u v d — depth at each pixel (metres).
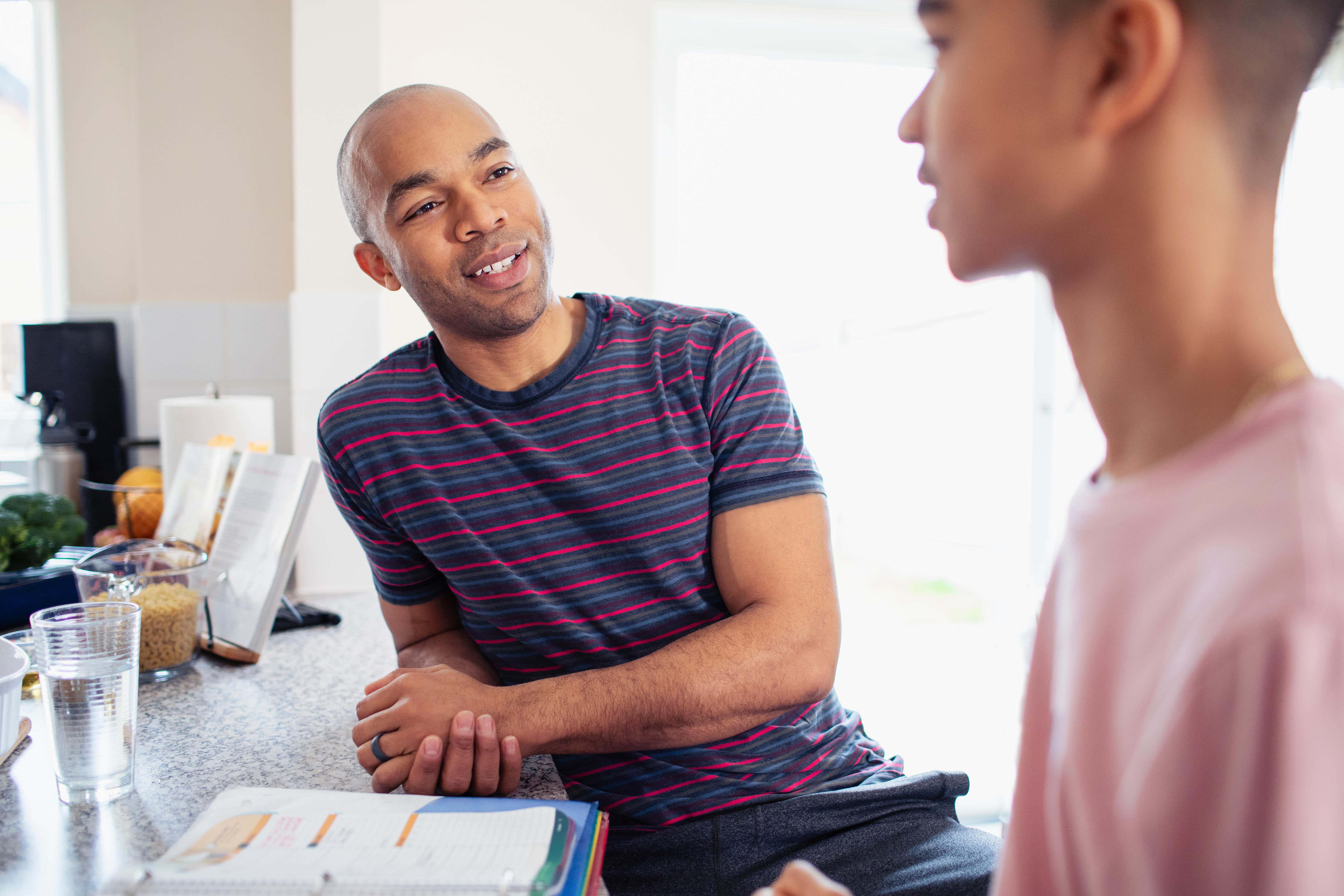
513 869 0.58
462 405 1.04
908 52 2.37
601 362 1.05
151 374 2.06
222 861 0.60
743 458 1.01
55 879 0.63
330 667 1.22
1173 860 0.27
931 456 4.17
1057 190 0.32
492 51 1.98
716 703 0.89
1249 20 0.29
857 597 4.83
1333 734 0.24
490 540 1.03
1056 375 2.33
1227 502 0.29
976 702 2.52
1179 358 0.32
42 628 0.74
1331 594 0.24
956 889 0.89
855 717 1.17
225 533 1.35
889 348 3.88
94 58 2.11
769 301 2.56
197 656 1.26
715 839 0.94
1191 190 0.30
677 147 2.28
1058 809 0.35
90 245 2.13
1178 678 0.27
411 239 0.97
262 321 2.09
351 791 0.80
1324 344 2.18
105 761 0.76
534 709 0.85
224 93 2.05
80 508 1.92
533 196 1.01
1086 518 0.36
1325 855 0.23
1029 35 0.32
